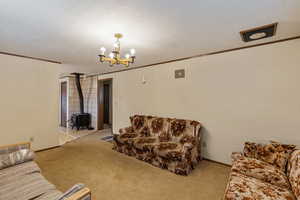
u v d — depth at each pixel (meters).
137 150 3.17
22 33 2.10
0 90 3.01
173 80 3.55
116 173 2.57
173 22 1.78
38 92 3.52
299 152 1.67
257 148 2.15
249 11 1.55
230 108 2.79
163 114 3.77
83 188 1.14
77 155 3.34
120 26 1.88
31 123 3.42
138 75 4.33
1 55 3.00
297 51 2.19
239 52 2.67
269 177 1.64
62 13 1.59
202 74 3.11
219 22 1.78
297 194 1.34
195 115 3.23
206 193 2.06
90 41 2.39
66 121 6.53
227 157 2.84
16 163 1.87
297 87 2.21
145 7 1.48
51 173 2.54
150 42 2.41
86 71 5.17
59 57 3.38
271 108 2.40
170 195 2.02
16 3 1.41
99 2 1.40
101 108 6.06
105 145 4.07
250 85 2.58
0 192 1.38
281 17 1.66
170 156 2.56
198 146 2.94
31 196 1.35
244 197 1.38
